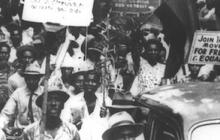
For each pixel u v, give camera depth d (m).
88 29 3.86
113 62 3.92
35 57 3.78
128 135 3.94
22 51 3.77
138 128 3.93
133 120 3.95
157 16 3.96
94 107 3.91
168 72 4.02
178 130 2.08
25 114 3.80
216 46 4.06
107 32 3.89
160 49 3.99
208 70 4.10
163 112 2.27
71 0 3.14
